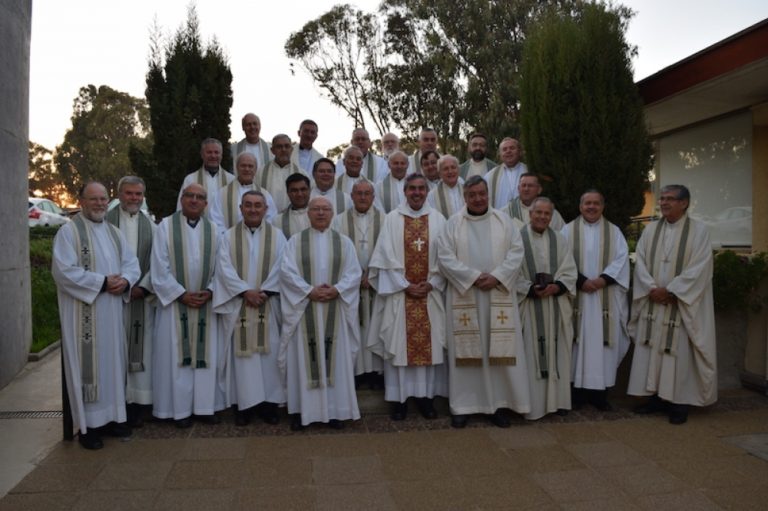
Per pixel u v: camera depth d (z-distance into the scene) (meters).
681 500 3.59
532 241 5.21
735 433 4.74
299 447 4.46
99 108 45.34
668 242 5.14
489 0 20.97
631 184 5.75
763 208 6.52
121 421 4.52
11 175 6.38
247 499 3.59
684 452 4.34
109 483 3.80
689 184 7.60
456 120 21.81
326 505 3.52
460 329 4.98
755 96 6.21
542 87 5.88
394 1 24.06
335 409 4.92
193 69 6.64
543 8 19.48
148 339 5.01
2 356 6.08
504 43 20.19
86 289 4.32
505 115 19.48
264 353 5.00
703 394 4.95
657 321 5.14
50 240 14.70
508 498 3.62
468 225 5.07
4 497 3.60
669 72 6.12
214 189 6.17
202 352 4.91
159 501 3.56
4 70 6.16
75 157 46.53
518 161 6.65
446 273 4.99
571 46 5.77
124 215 5.06
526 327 5.12
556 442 4.56
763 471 4.00
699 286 4.96
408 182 5.27
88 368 4.35
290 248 4.95
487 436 4.71
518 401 4.93
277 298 5.11
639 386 5.25
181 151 6.44
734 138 6.89
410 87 23.62
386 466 4.09
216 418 5.02
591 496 3.65
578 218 5.51
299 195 5.55
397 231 5.21
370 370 5.61
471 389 5.01
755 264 5.75
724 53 5.46
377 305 5.28
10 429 4.84
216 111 6.75
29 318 7.18
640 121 5.84
